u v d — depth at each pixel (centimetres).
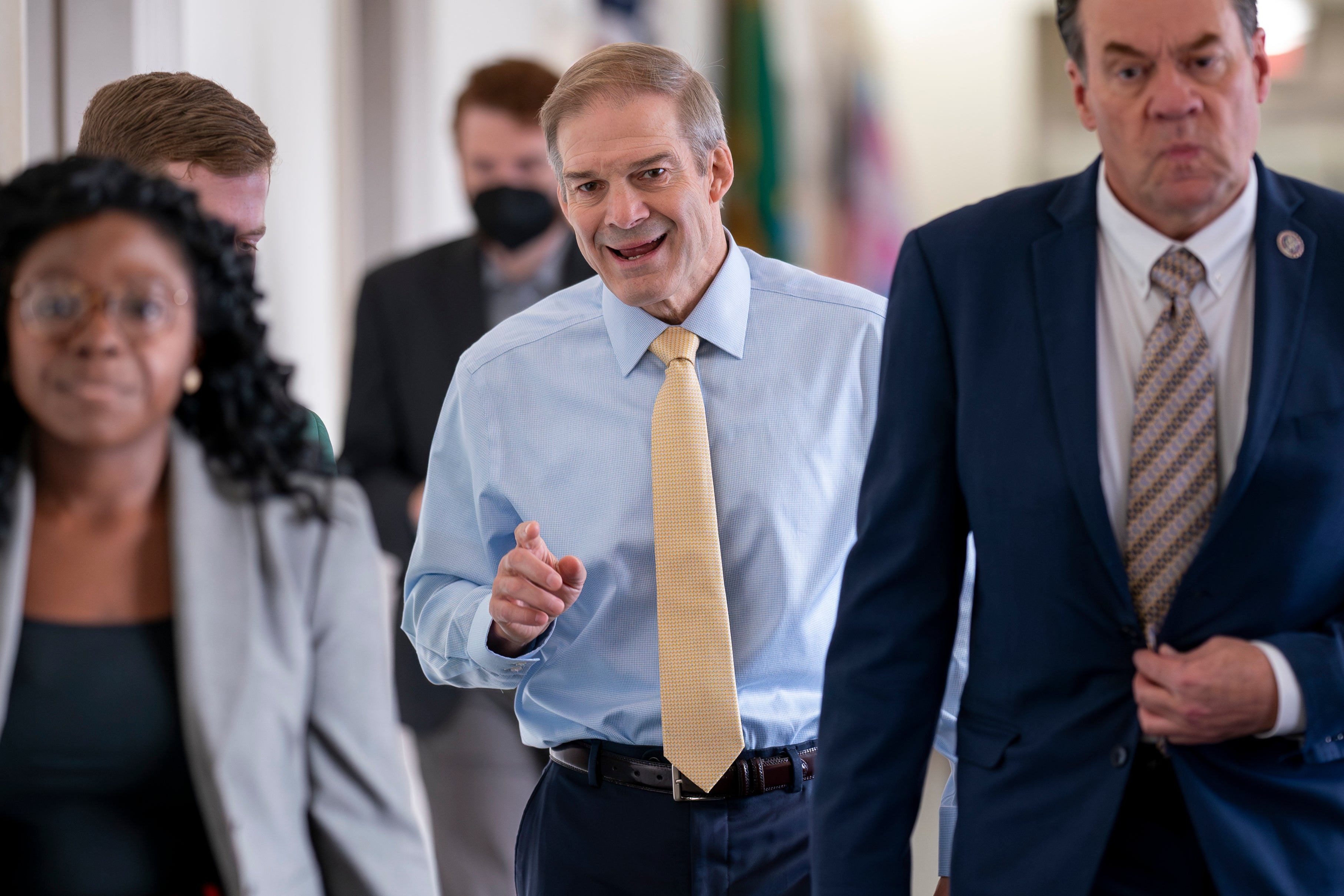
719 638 412
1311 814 332
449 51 1173
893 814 369
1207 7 322
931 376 371
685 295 431
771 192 1742
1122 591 339
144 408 289
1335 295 339
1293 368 333
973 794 362
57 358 282
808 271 461
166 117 412
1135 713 338
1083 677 347
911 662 374
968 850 358
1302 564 329
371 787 309
